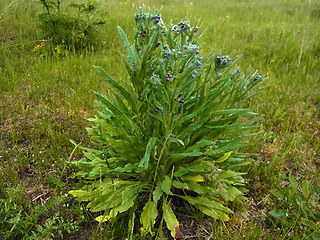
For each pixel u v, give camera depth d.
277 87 4.70
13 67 4.30
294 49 6.38
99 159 2.42
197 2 12.48
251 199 2.63
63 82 4.11
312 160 3.22
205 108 2.31
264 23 8.98
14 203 2.21
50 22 5.17
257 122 3.80
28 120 3.33
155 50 2.21
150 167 2.27
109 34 6.24
